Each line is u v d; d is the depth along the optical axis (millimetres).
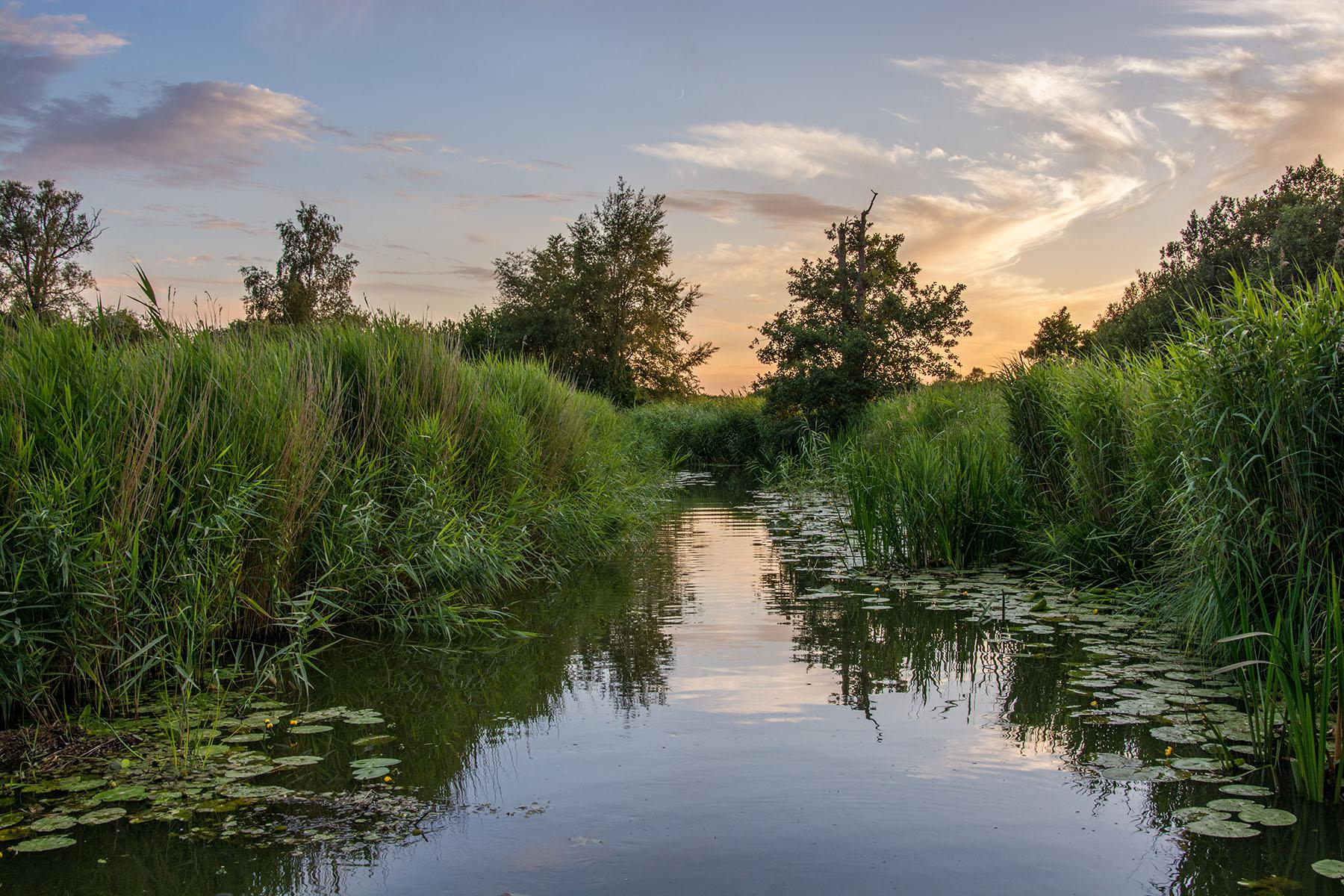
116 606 4566
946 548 8594
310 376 6336
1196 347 5230
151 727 4395
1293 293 5230
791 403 23359
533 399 10055
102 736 4262
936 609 6957
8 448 4562
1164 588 6301
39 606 4352
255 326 7305
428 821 3330
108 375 5379
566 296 39625
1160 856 2969
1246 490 4836
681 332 41844
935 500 8680
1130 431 7098
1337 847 2990
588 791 3592
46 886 2852
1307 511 4625
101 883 2871
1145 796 3451
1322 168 31016
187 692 4457
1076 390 7781
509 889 2803
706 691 4957
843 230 25891
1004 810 3354
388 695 4977
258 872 2939
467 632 6430
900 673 5262
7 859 3045
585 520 9891
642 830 3223
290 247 36094
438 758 3992
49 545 4344
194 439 5516
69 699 4742
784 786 3607
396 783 3695
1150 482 6480
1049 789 3537
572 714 4598
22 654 4219
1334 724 3943
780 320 23750
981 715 4473
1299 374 4703
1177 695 4652
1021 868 2904
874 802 3445
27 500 4508
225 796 3578
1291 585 4574
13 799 3561
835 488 15961
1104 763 3781
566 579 8602
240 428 5695
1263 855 2953
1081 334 36688
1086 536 7461
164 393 5340
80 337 5617
